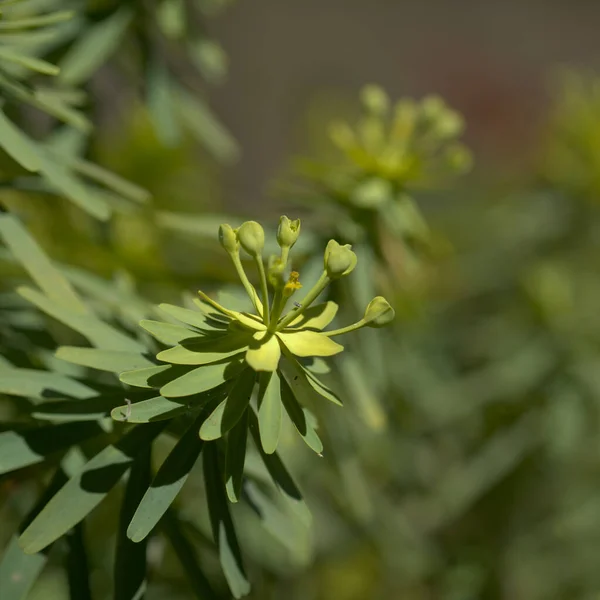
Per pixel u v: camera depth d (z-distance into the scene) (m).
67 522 0.63
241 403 0.63
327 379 0.77
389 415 1.02
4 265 0.75
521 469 1.09
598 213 1.09
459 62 2.44
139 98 0.81
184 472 0.63
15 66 0.71
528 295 1.07
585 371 1.04
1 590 0.64
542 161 1.14
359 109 1.16
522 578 1.09
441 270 1.11
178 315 0.64
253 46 2.20
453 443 1.10
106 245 0.79
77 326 0.66
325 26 2.33
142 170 0.94
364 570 1.04
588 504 1.06
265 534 0.88
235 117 2.16
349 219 0.76
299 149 1.18
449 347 1.13
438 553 1.09
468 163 0.76
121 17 0.77
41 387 0.65
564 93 1.11
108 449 0.64
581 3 2.48
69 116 0.69
